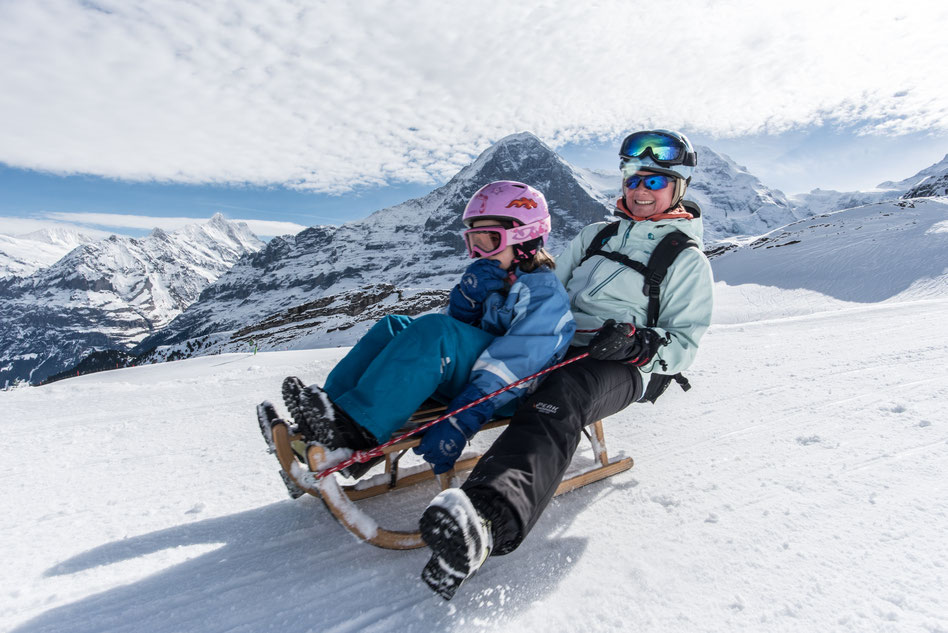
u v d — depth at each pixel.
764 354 6.80
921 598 1.91
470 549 1.65
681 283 3.02
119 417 4.99
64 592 2.00
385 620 1.86
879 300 34.53
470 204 2.71
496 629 1.82
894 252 43.66
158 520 2.66
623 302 3.14
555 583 2.09
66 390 6.60
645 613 1.91
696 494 2.84
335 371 2.54
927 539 2.29
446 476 2.31
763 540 2.36
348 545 2.36
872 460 3.13
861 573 2.09
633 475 3.12
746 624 1.84
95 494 3.00
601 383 2.50
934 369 5.12
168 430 4.43
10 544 2.40
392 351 2.25
